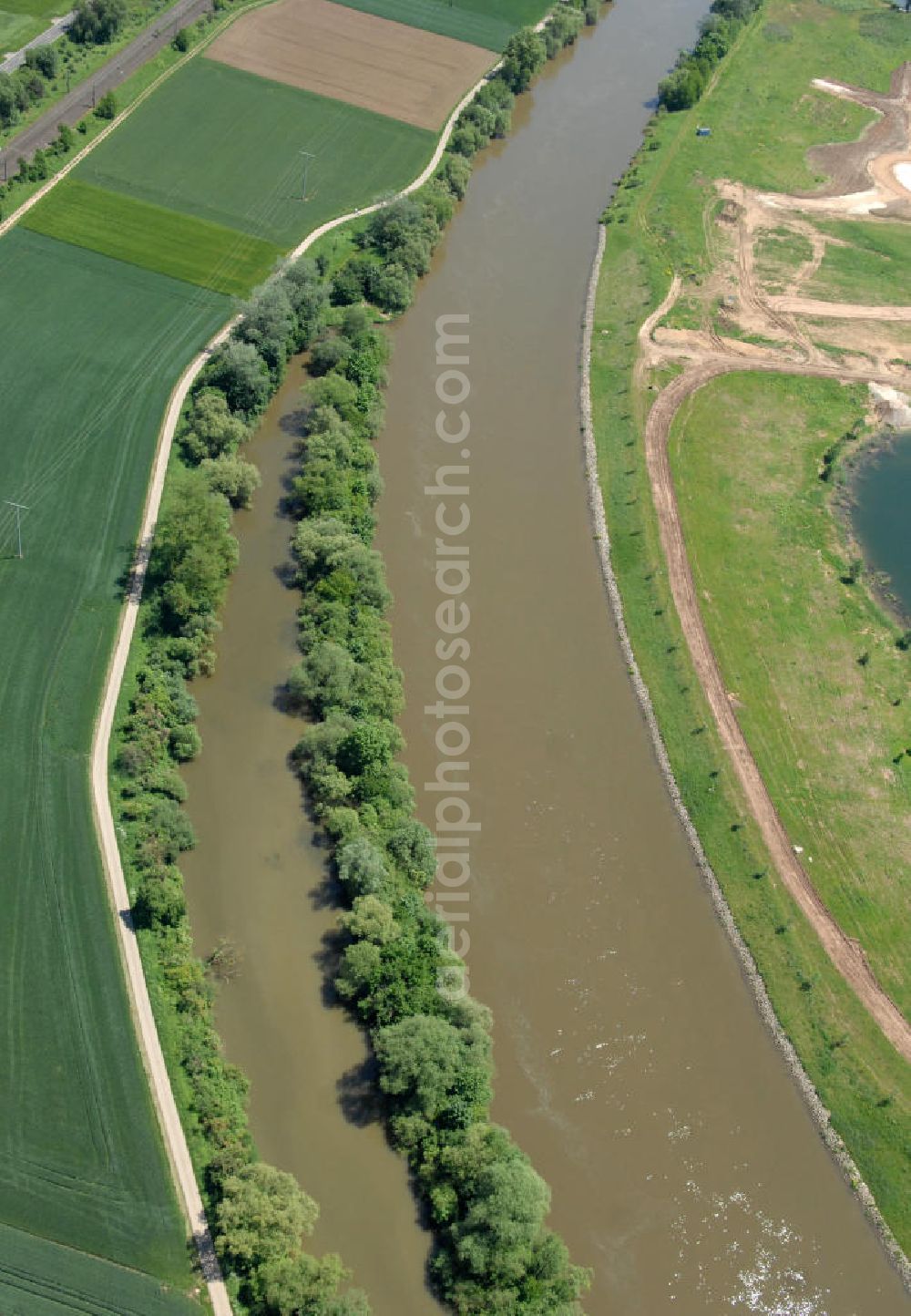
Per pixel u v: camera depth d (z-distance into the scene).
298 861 130.88
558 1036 121.88
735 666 156.25
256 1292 100.81
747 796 143.25
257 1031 118.12
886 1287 110.56
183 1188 106.44
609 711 150.62
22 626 145.25
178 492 159.25
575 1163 113.69
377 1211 108.19
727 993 127.56
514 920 129.62
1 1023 114.56
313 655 145.12
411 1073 112.25
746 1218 112.62
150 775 133.25
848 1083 121.81
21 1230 103.12
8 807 129.25
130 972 119.00
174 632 147.88
